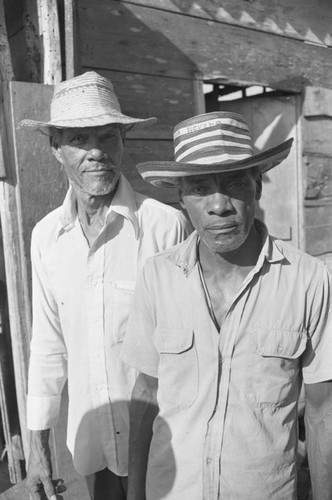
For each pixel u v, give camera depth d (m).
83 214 1.68
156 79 3.08
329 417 1.18
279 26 3.62
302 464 2.29
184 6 3.13
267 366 1.15
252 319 1.17
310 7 3.79
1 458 2.94
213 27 3.29
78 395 1.72
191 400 1.21
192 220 1.17
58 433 2.14
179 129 1.17
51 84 2.26
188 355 1.21
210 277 1.23
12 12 2.58
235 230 1.12
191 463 1.21
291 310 1.16
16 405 2.71
